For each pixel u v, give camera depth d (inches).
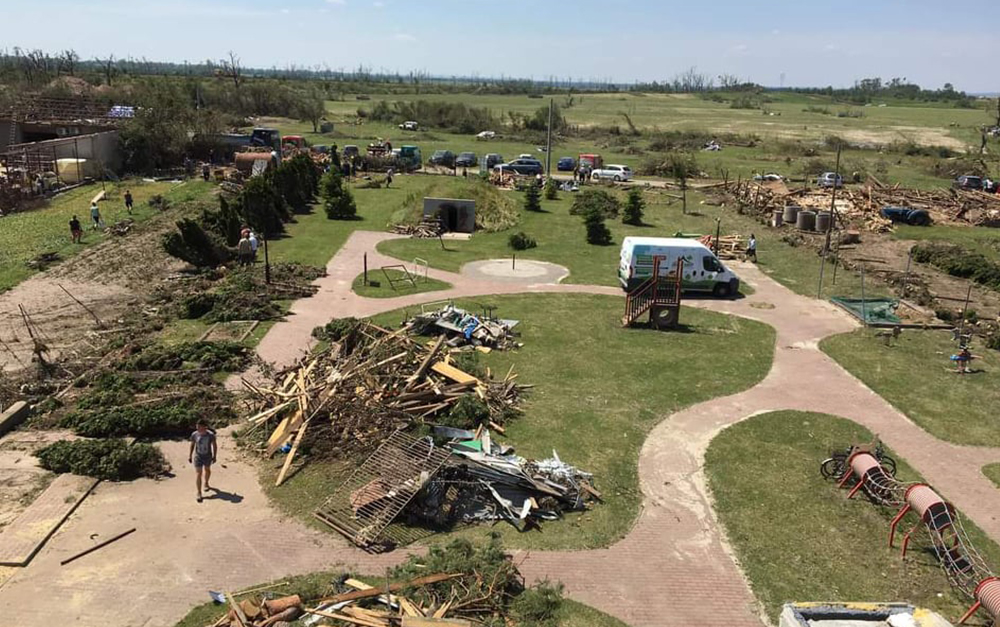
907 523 644.1
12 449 695.1
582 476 685.9
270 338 1021.2
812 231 1930.4
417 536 592.4
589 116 6092.5
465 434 737.0
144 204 1879.9
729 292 1349.7
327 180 1968.5
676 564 576.4
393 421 729.6
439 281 1364.4
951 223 2066.9
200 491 625.9
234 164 2544.3
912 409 879.7
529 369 957.8
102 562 543.2
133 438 726.5
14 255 1373.0
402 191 2324.1
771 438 796.0
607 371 963.3
